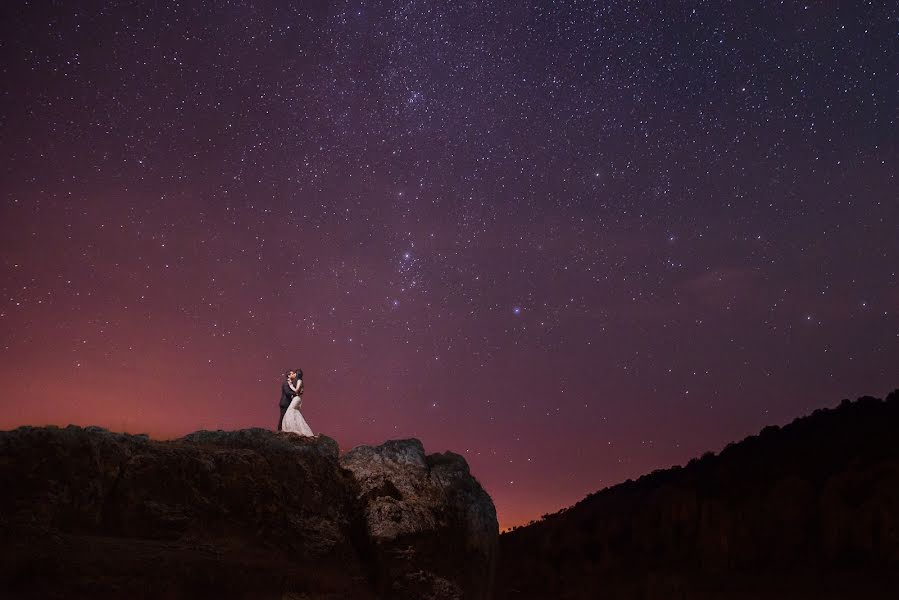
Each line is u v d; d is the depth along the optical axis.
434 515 16.88
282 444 16.59
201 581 12.54
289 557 14.89
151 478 14.17
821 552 34.22
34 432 13.15
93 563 11.88
